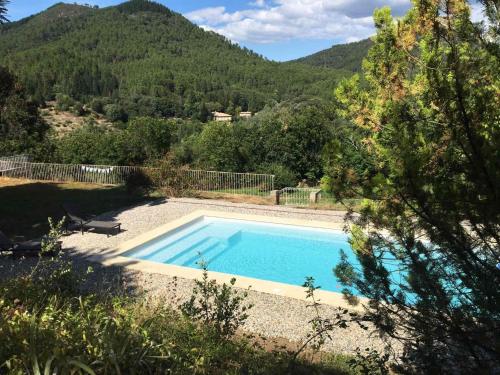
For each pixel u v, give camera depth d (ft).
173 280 30.42
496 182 9.54
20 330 10.19
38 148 83.35
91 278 30.42
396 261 12.41
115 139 80.74
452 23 12.32
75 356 9.36
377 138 13.61
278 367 15.58
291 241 45.37
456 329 10.65
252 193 61.82
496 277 10.02
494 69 11.02
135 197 57.72
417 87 13.34
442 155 10.38
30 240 39.19
